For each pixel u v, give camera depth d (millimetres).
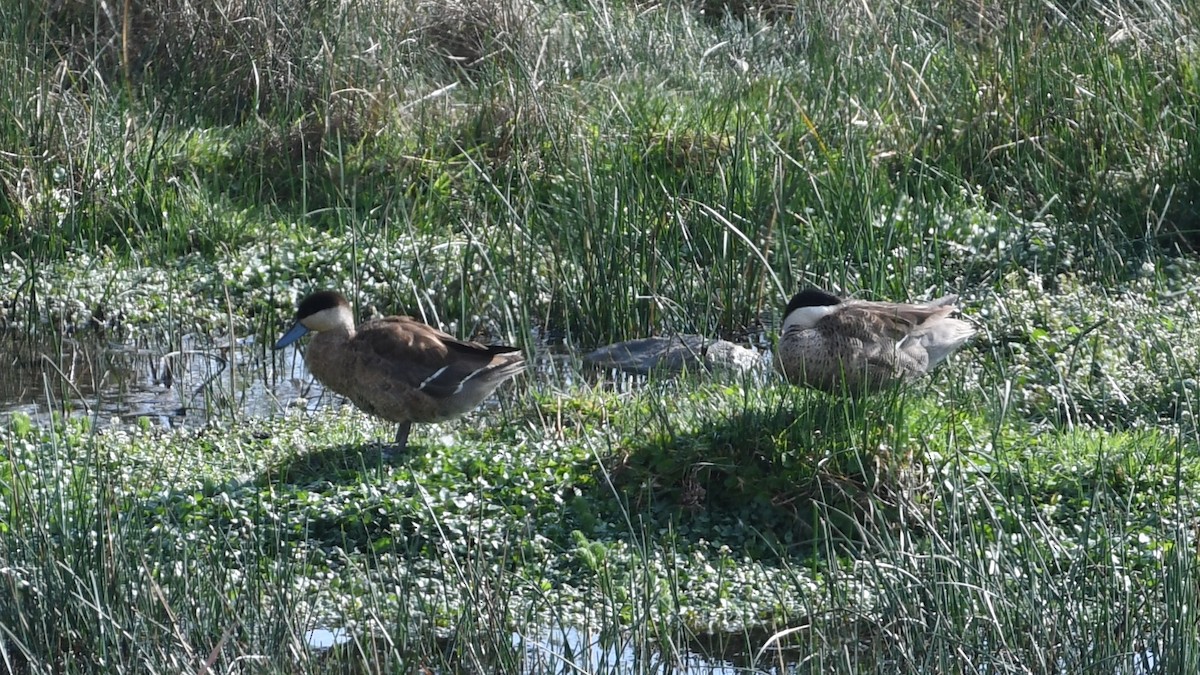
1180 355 12086
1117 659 7816
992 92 17203
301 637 8172
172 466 10680
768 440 10305
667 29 21953
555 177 16250
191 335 14633
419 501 9891
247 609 8461
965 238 15305
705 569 9555
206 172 17359
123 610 8031
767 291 14656
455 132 17844
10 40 17250
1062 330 12969
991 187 16547
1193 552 8273
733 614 9148
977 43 18719
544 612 9078
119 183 16438
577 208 14680
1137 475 10195
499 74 18547
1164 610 8312
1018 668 7773
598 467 10445
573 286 14484
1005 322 13328
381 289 15047
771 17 23766
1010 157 16750
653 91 18844
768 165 15594
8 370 13688
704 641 8945
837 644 8266
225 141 18078
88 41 19484
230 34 19547
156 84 18891
